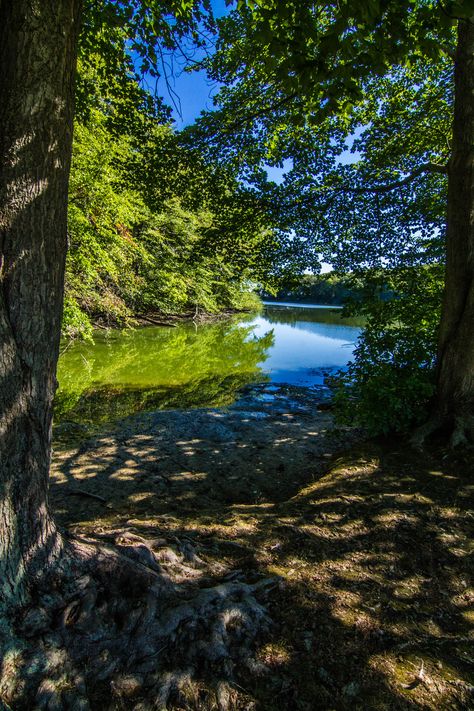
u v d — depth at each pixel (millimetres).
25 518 1701
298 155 6906
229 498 4559
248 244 7949
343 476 4121
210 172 7164
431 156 7227
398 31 2447
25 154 1573
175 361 12695
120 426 6746
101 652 1732
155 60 4957
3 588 1638
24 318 1641
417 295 6535
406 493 3707
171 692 1670
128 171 7438
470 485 3807
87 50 5348
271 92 6281
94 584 1883
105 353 13234
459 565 2727
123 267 14750
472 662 1979
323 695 1749
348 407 5312
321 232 7453
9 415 1619
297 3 2459
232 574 2434
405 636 2107
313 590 2406
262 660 1892
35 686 1561
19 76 1540
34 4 1512
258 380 10688
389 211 7266
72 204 9547
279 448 6020
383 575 2602
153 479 4930
